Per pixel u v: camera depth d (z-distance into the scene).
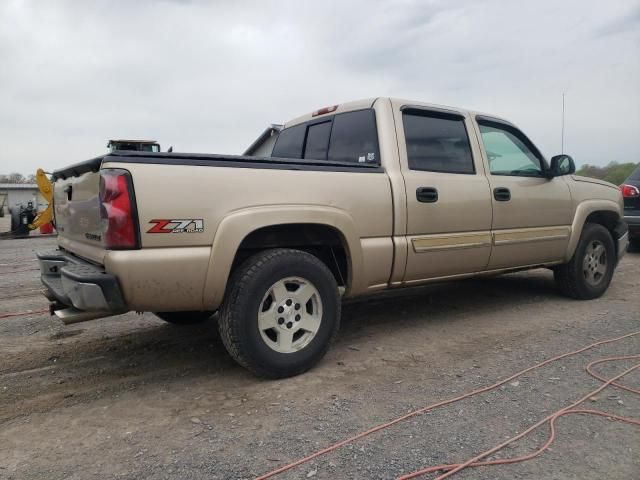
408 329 4.51
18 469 2.34
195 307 3.09
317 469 2.28
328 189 3.52
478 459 2.34
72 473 2.29
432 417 2.76
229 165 3.15
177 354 3.96
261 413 2.86
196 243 2.99
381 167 3.91
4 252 12.66
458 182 4.28
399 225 3.89
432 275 4.19
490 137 4.77
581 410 2.82
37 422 2.82
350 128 4.31
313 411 2.87
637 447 2.43
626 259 8.70
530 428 2.62
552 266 5.29
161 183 2.89
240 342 3.15
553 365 3.51
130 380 3.43
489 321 4.72
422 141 4.20
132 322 4.95
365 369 3.52
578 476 2.21
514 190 4.70
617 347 3.88
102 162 2.84
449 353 3.83
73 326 4.83
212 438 2.59
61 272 3.15
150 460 2.39
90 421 2.82
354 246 3.63
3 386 3.35
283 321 3.35
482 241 4.42
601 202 5.57
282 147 5.29
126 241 2.80
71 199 3.56
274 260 3.25
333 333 3.54
